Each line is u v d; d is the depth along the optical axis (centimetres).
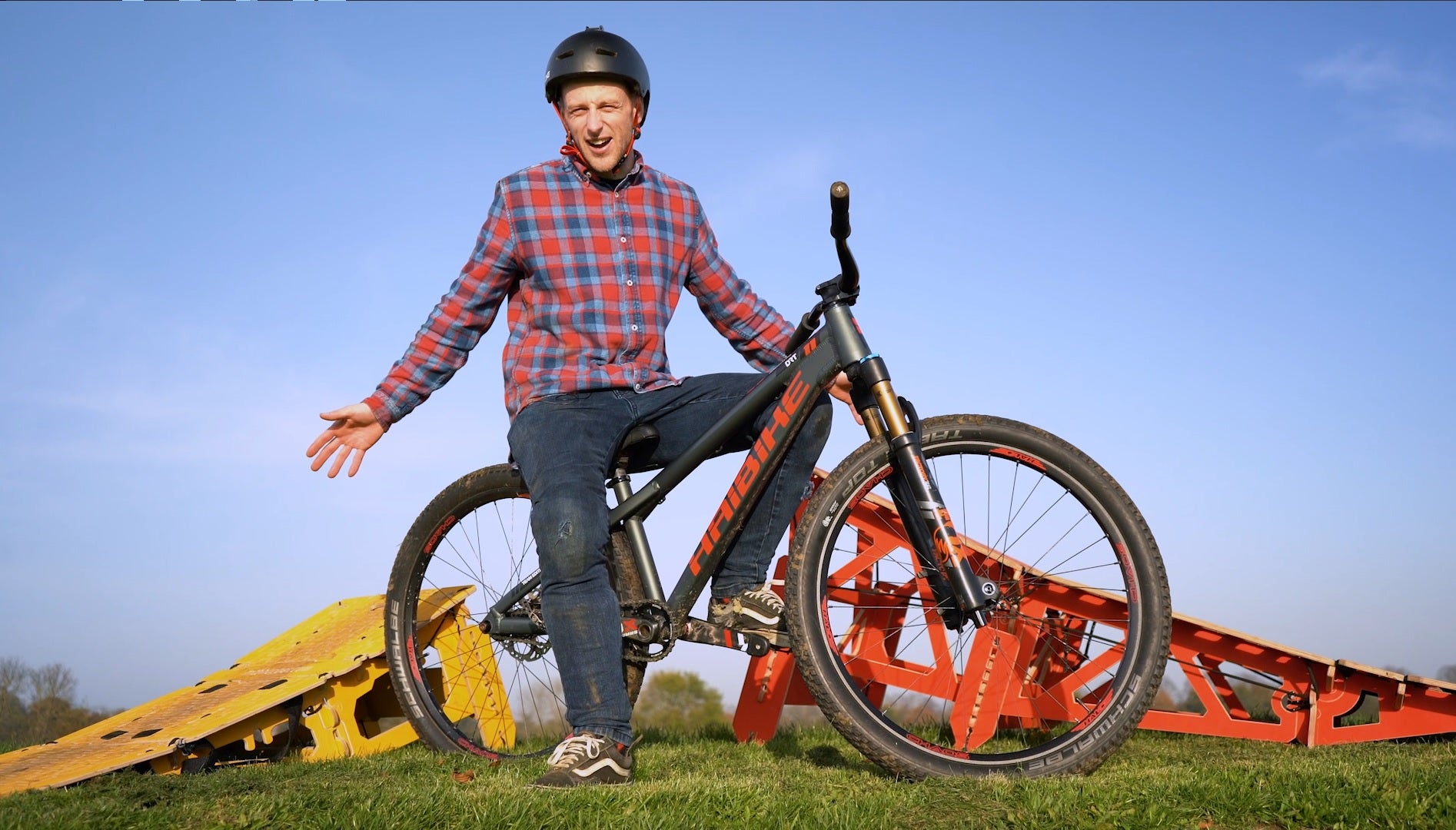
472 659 368
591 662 241
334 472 268
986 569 315
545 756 290
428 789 222
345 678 347
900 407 248
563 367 259
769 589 265
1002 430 248
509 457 279
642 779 254
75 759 297
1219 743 347
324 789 233
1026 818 189
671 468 270
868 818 192
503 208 264
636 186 271
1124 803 197
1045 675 378
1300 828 190
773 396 260
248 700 328
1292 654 345
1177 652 360
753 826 191
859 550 357
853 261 245
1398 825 186
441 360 271
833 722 238
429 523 323
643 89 268
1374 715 357
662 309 270
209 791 249
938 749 237
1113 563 242
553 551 243
